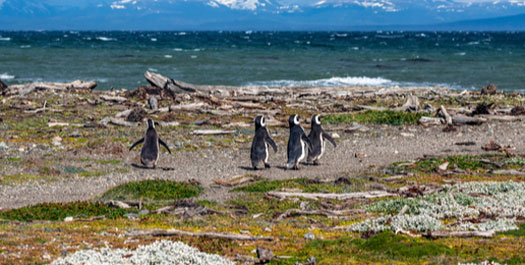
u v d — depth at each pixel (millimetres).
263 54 138375
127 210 19062
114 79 77188
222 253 13148
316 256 12734
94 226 16125
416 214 17734
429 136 36406
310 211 19094
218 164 28422
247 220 17969
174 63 105688
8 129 35688
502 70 95188
